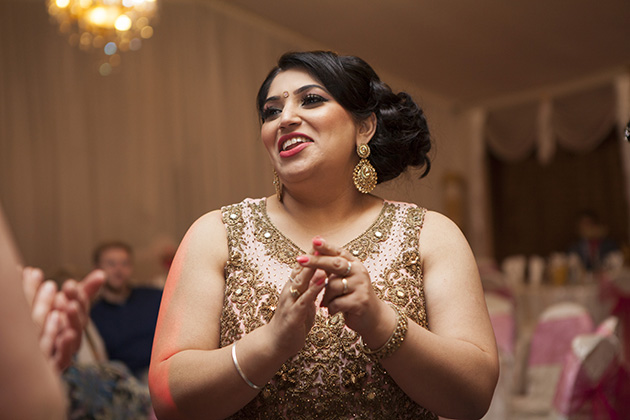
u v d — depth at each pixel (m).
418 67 9.26
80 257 6.69
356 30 8.15
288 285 1.04
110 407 1.80
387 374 1.17
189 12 7.54
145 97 7.17
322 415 1.15
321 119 1.26
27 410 0.50
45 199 6.63
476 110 10.80
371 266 1.25
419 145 1.43
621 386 2.18
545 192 10.55
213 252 1.27
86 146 6.84
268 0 7.49
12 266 0.52
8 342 0.50
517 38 8.27
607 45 8.52
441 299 1.22
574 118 9.88
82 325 1.03
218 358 1.07
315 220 1.31
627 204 9.71
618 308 4.84
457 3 7.32
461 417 1.15
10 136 6.55
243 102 7.81
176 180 7.21
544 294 6.00
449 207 10.48
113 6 5.17
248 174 7.71
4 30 6.65
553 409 2.20
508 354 3.18
